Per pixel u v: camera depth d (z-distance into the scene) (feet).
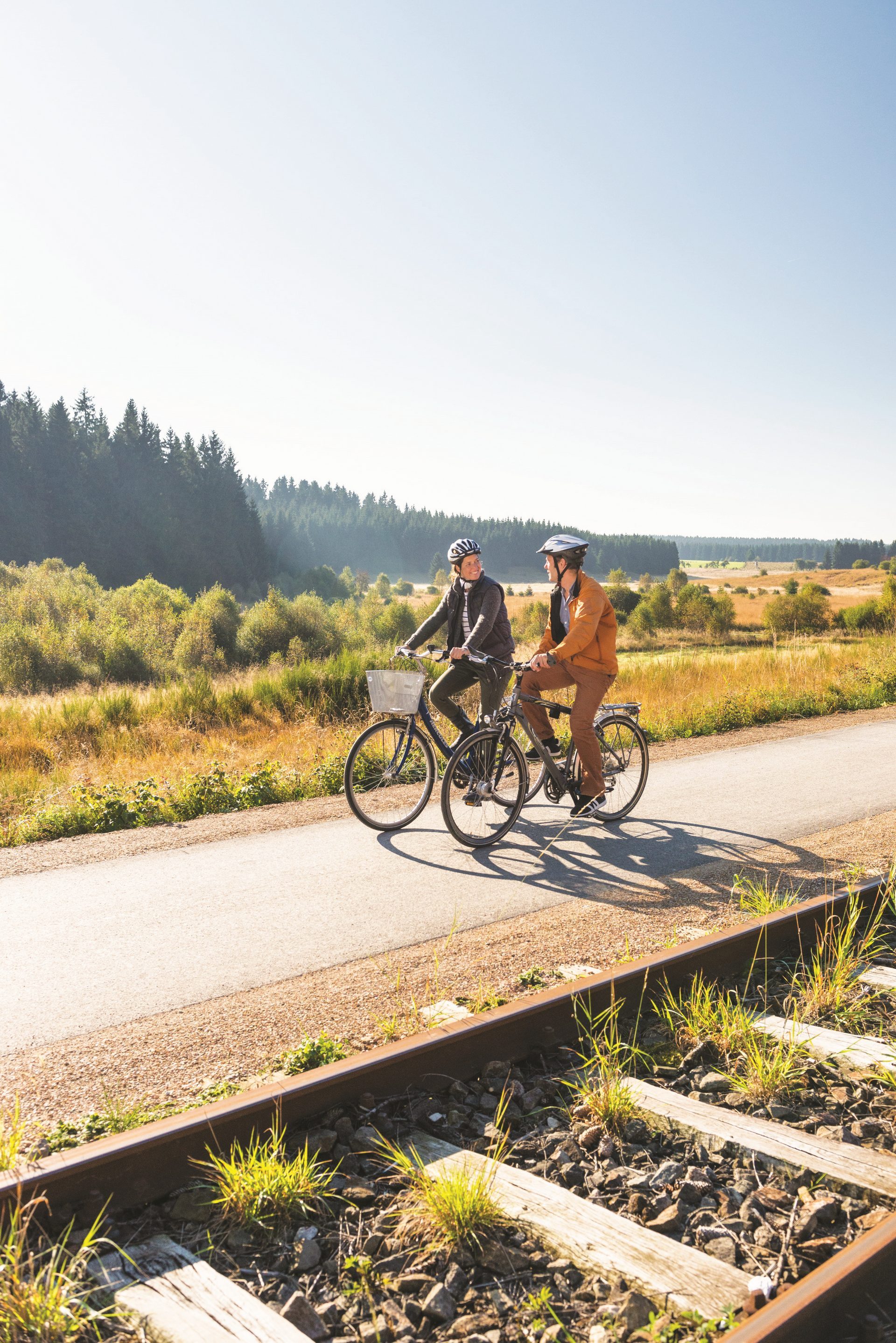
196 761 34.83
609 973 12.30
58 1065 11.20
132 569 512.22
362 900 17.84
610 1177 8.72
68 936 15.89
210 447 648.38
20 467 499.10
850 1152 8.89
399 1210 8.15
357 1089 9.71
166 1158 8.29
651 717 42.09
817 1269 6.64
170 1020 12.51
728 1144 9.21
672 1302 6.79
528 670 21.17
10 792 29.43
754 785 29.04
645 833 23.02
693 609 318.86
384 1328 6.70
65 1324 6.52
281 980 13.93
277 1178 8.09
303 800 27.43
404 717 23.50
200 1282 7.03
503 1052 11.01
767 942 14.39
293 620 154.51
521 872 19.70
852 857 20.38
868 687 53.42
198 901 17.83
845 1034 11.84
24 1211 7.44
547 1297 6.96
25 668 107.65
